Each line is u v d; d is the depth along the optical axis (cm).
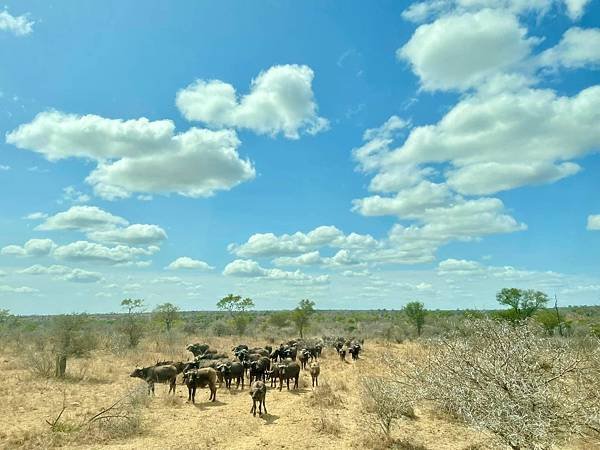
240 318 6109
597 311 8912
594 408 936
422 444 1348
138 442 1332
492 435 1029
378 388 1456
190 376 1909
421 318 5684
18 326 5059
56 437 1336
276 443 1345
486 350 1023
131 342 3800
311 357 3462
